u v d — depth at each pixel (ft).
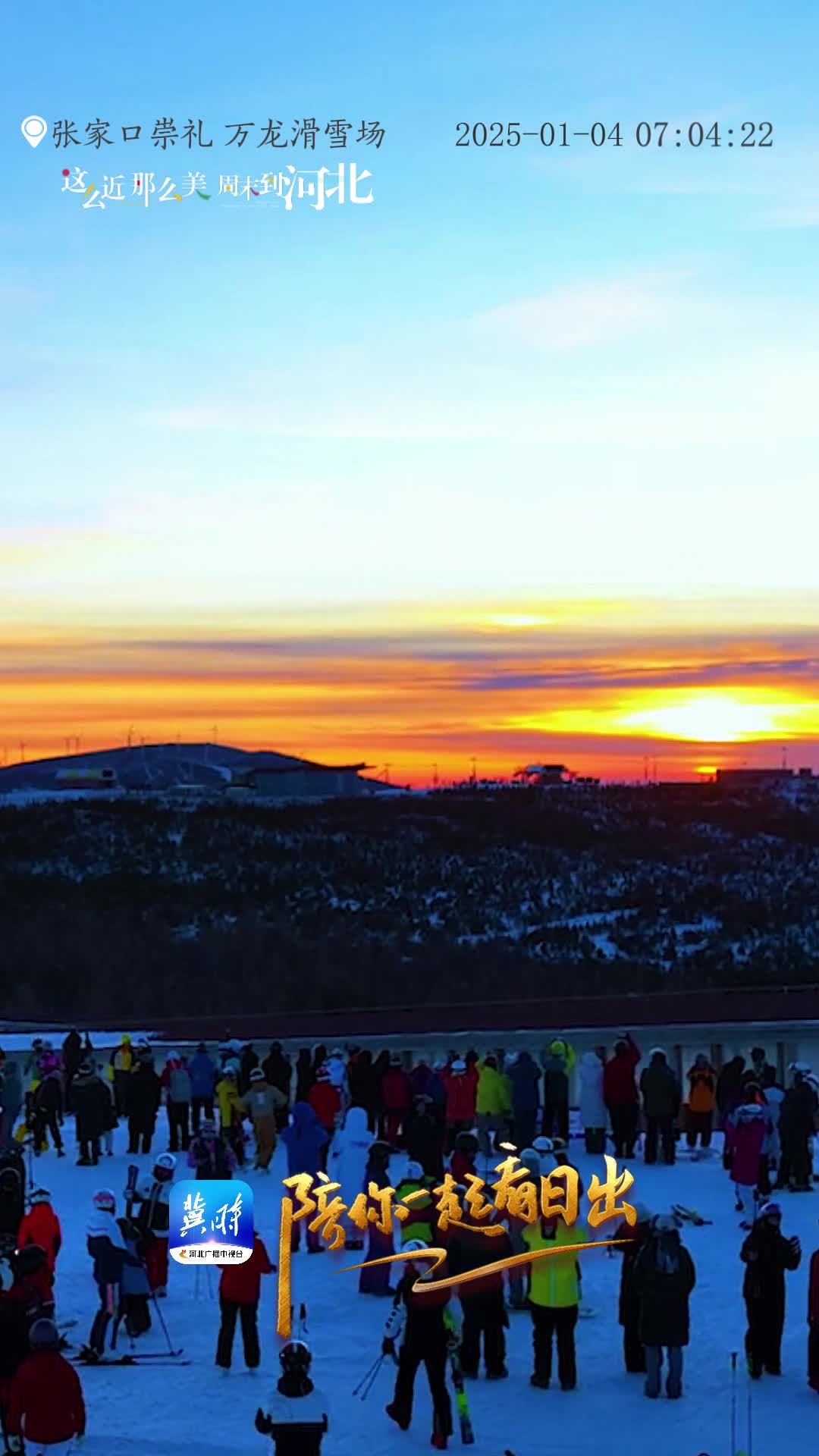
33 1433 39.27
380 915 259.80
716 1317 56.44
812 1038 119.75
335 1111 77.82
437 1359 45.29
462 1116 80.38
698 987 226.99
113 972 224.33
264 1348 53.88
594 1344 54.39
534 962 237.66
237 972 228.22
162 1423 46.44
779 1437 45.09
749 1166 68.90
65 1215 70.44
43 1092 83.41
